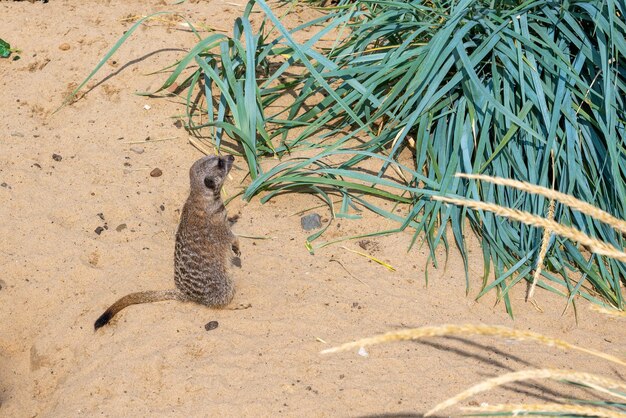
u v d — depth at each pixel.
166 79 8.28
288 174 7.04
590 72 6.64
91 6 9.55
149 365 5.37
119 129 7.73
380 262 6.27
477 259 6.29
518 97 6.69
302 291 6.00
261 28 7.79
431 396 5.04
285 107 7.84
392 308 5.82
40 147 7.50
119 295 6.03
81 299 6.08
